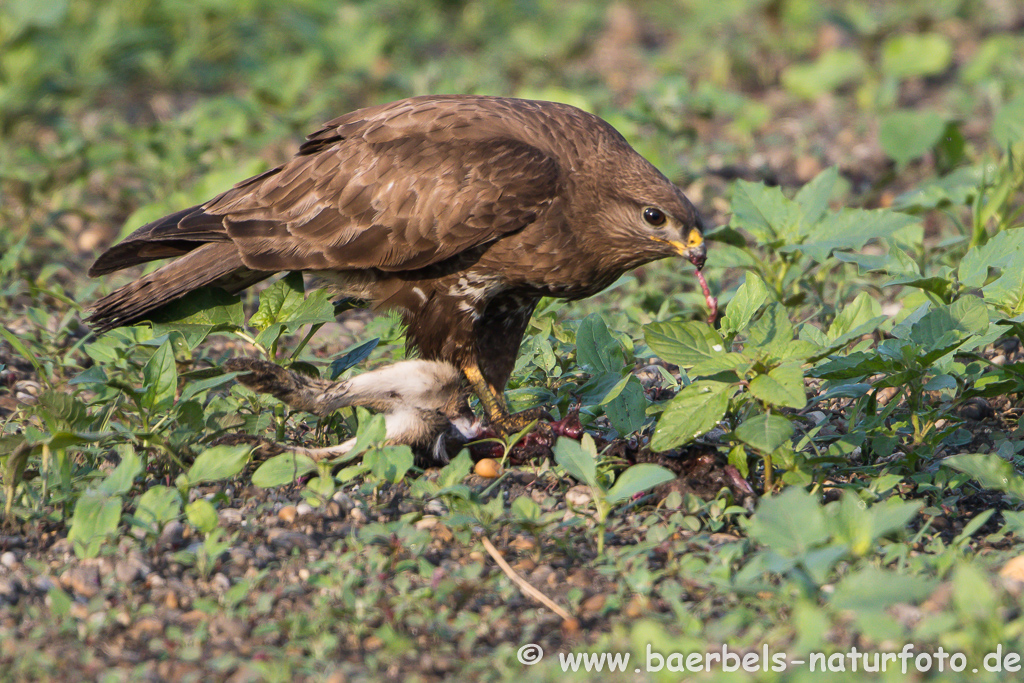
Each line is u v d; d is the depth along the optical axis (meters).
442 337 9.88
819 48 24.66
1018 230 9.85
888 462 9.15
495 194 9.46
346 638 7.03
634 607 7.29
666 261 14.17
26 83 20.03
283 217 9.74
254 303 13.64
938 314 9.02
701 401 8.20
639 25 27.00
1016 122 15.23
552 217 9.62
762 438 7.96
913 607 6.96
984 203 13.34
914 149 16.31
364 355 10.07
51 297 13.38
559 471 9.05
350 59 22.98
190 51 22.80
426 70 21.52
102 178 17.50
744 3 26.73
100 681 6.64
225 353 12.22
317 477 8.84
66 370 11.67
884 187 17.12
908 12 25.23
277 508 8.57
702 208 16.25
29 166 16.84
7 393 11.01
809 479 8.41
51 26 21.86
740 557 7.57
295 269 9.68
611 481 8.81
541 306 11.88
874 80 22.25
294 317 9.73
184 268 9.89
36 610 7.27
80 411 8.88
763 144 19.34
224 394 10.74
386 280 9.90
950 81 22.56
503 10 26.67
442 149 9.56
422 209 9.49
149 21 23.62
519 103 10.05
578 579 7.66
